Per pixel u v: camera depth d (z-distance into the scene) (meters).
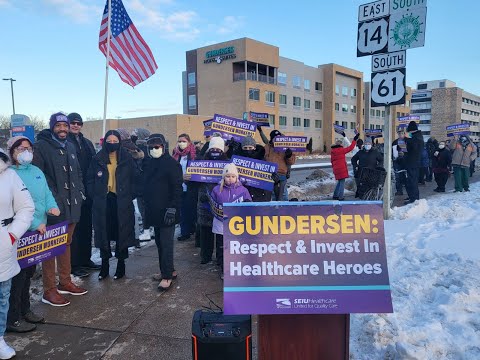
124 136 7.16
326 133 66.31
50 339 3.70
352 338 3.37
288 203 2.40
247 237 2.39
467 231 6.24
